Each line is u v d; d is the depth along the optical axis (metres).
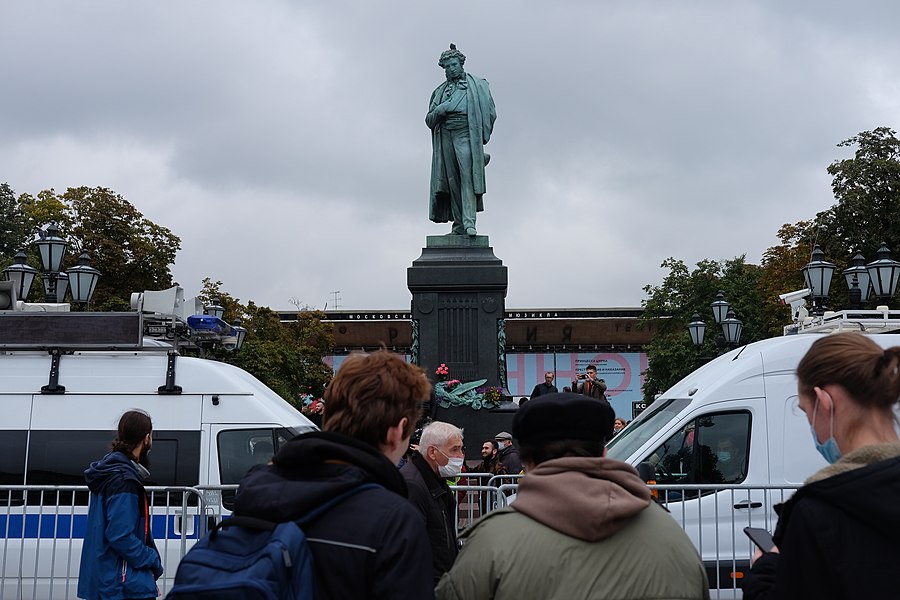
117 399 12.74
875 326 14.27
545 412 3.73
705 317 52.75
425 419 19.94
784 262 49.06
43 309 15.48
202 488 10.80
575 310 91.44
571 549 3.40
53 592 12.04
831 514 3.10
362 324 86.75
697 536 10.90
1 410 12.71
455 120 27.56
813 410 3.46
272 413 12.82
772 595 3.24
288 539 3.30
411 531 3.40
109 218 48.59
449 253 26.45
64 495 12.34
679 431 11.54
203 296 53.66
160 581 12.05
